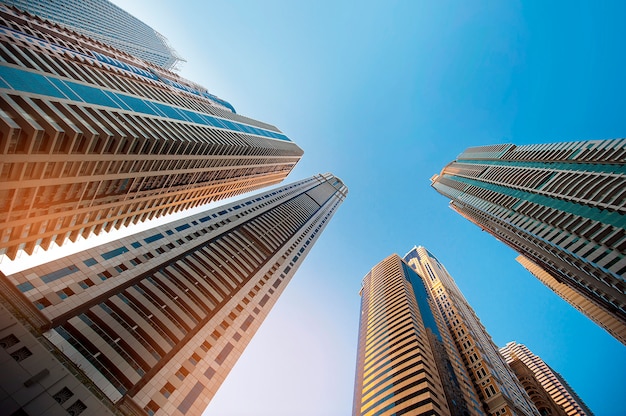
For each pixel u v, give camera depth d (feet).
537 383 432.66
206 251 199.72
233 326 171.22
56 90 130.00
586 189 222.89
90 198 152.35
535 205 265.13
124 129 147.13
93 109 140.15
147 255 165.27
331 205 602.85
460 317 373.20
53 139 111.75
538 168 303.89
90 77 166.61
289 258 285.23
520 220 277.03
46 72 134.92
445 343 287.28
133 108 174.09
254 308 195.62
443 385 214.28
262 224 294.05
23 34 164.45
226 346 157.38
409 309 293.84
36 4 321.73
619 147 225.35
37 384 71.31
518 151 376.48
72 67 160.15
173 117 210.38
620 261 176.14
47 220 137.90
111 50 280.72
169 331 136.87
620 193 193.36
